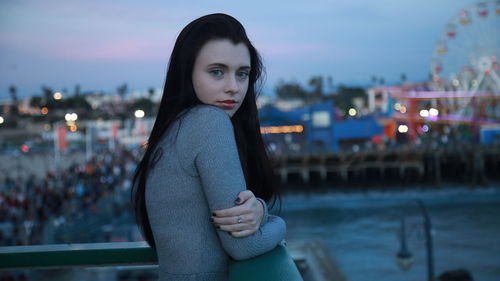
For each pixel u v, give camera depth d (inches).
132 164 2023.9
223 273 51.9
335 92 5767.7
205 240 51.0
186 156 50.1
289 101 5954.7
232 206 47.7
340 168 2442.2
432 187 2294.5
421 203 692.1
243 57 55.1
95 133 3056.1
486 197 1957.4
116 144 3558.1
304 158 2407.7
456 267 999.0
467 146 2391.7
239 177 49.4
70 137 3745.1
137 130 4215.1
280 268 45.4
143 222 57.2
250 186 62.7
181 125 51.6
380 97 5083.7
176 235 50.9
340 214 1740.9
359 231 1427.2
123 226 1406.3
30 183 1577.3
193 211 50.8
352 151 2409.0
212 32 53.7
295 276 43.9
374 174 2541.8
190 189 50.4
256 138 63.4
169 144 51.8
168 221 51.3
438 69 2353.6
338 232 1429.6
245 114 63.3
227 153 49.4
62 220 1143.0
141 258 65.7
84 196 1521.9
